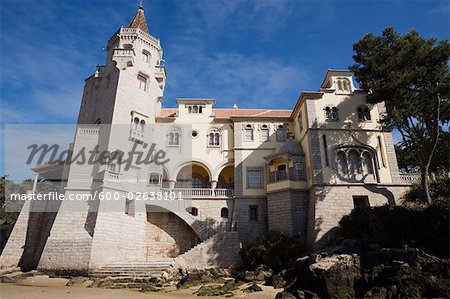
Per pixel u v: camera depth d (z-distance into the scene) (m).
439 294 14.84
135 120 35.81
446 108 29.34
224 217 35.50
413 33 29.27
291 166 33.88
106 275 25.16
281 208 32.62
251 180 36.66
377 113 35.00
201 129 40.06
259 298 17.28
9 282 23.52
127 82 36.19
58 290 19.84
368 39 31.62
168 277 24.84
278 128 39.78
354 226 27.41
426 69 26.34
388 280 16.00
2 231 41.53
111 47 39.88
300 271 19.08
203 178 40.72
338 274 16.64
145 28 42.88
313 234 29.09
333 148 32.97
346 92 35.91
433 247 22.08
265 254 27.16
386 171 32.66
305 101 35.19
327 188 31.16
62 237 27.72
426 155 30.53
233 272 27.72
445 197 26.73
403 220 24.58
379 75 29.83
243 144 38.53
